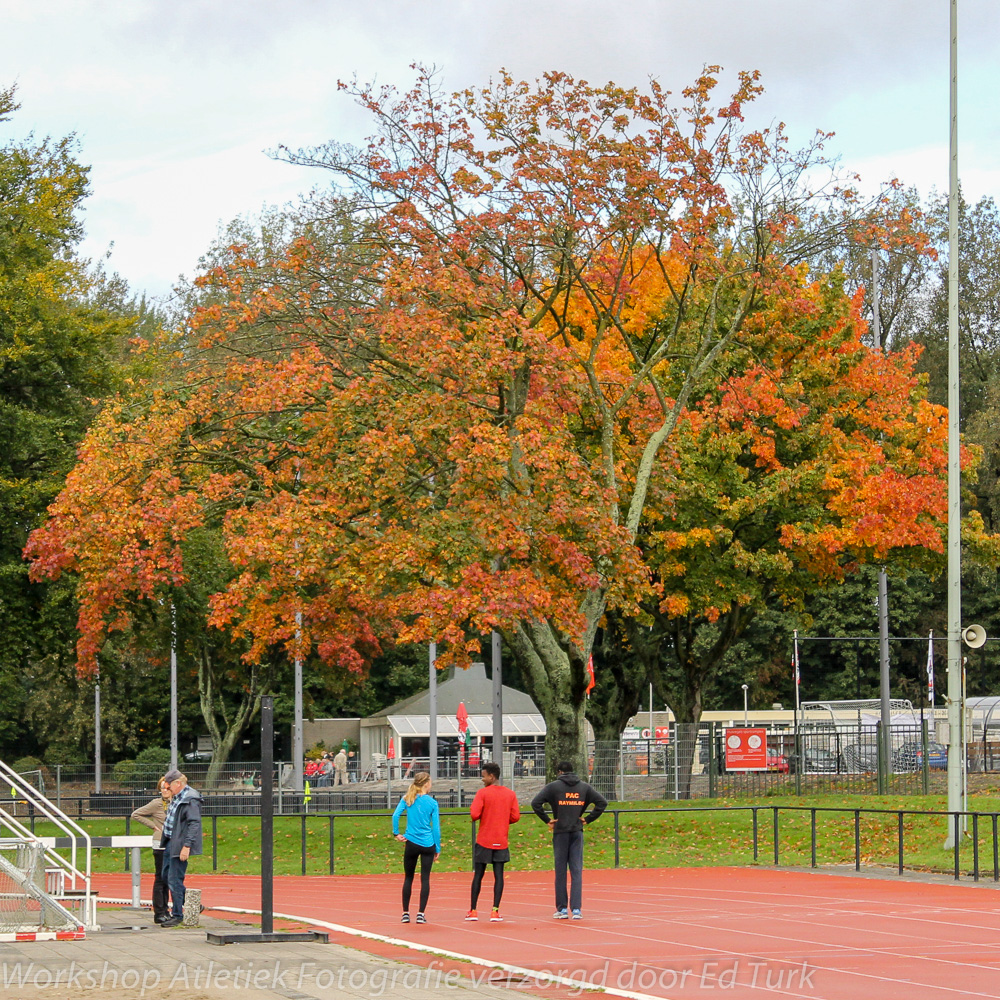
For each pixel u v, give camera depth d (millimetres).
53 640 37812
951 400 26469
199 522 28844
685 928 15977
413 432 27234
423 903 16609
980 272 81562
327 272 31109
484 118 29391
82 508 28953
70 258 50875
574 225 28766
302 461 29625
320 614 29047
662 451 33031
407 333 27484
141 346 33031
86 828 35188
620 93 29328
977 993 11375
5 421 35000
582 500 27344
